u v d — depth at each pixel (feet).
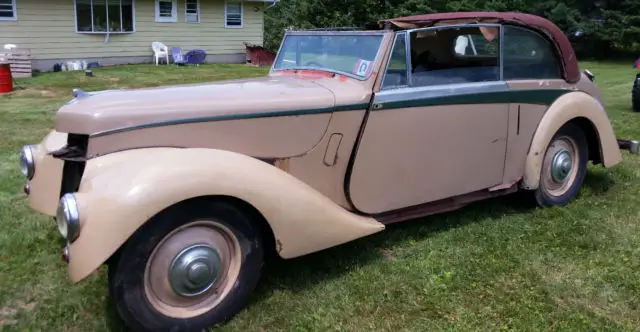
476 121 12.41
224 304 9.30
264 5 67.00
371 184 11.30
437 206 12.64
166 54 59.67
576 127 14.69
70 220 7.82
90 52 56.49
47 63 53.88
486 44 12.71
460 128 12.19
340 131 10.79
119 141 9.10
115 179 8.27
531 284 10.58
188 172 8.52
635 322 9.38
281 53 13.93
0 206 14.56
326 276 11.01
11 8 50.78
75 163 10.22
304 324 9.35
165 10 60.18
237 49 66.59
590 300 10.05
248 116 9.95
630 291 10.30
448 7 72.18
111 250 7.87
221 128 9.78
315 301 10.06
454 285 10.53
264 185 9.20
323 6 77.66
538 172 13.73
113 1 56.65
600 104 15.07
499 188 13.34
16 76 48.03
